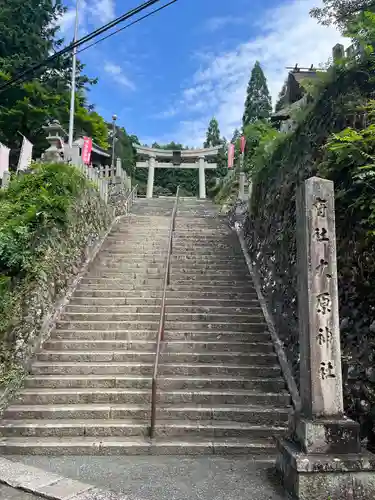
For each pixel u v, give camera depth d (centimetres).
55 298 691
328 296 378
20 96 1567
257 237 889
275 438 417
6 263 620
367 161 452
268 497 345
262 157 873
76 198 833
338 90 577
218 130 3962
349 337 448
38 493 351
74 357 604
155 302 752
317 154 588
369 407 399
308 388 366
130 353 607
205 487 364
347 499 328
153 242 1015
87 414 499
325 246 387
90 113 2069
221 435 473
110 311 723
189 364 593
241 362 608
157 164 2564
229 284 829
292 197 666
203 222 1218
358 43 556
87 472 396
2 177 995
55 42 1734
